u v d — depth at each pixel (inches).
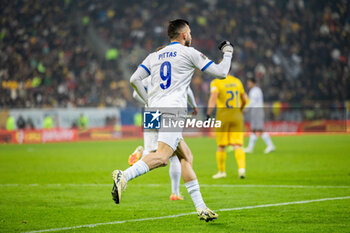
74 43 5157.5
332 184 1208.8
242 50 5339.6
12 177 1437.0
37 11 5334.6
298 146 2696.9
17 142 3511.3
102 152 2470.5
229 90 1354.6
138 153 714.8
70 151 2561.5
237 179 1352.1
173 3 5605.3
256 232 681.6
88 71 4909.0
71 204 955.3
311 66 5354.3
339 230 687.1
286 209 859.4
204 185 1227.9
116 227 727.7
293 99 4958.2
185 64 709.3
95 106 4520.2
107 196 1058.7
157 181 1328.7
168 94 704.4
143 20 5452.8
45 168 1701.5
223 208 880.9
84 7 5492.1
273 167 1659.7
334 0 5708.7
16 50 4995.1
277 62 5378.9
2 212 868.6
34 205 945.5
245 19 5610.2
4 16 5241.1
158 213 845.2
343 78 5201.8
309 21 5689.0
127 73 5002.5
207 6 5634.8
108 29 5369.1
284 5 5762.8
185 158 743.7
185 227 720.3
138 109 4055.1
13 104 4362.7
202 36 5364.2
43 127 3629.4
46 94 4505.4
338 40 5556.1
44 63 4835.1
